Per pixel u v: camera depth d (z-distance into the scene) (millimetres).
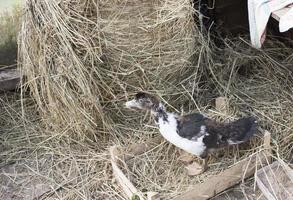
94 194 2693
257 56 3279
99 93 2855
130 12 2770
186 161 2717
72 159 2855
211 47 3301
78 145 2914
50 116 2967
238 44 3395
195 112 2893
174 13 2836
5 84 3227
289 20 2521
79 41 2727
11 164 2891
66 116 2881
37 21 2752
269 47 3383
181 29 2900
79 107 2818
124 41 2814
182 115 2744
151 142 2795
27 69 2881
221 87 3127
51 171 2826
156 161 2750
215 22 3434
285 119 2914
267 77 3209
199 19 3178
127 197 2623
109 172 2764
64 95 2797
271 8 2604
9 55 3338
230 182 2643
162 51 2904
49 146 2938
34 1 2750
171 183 2658
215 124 2623
